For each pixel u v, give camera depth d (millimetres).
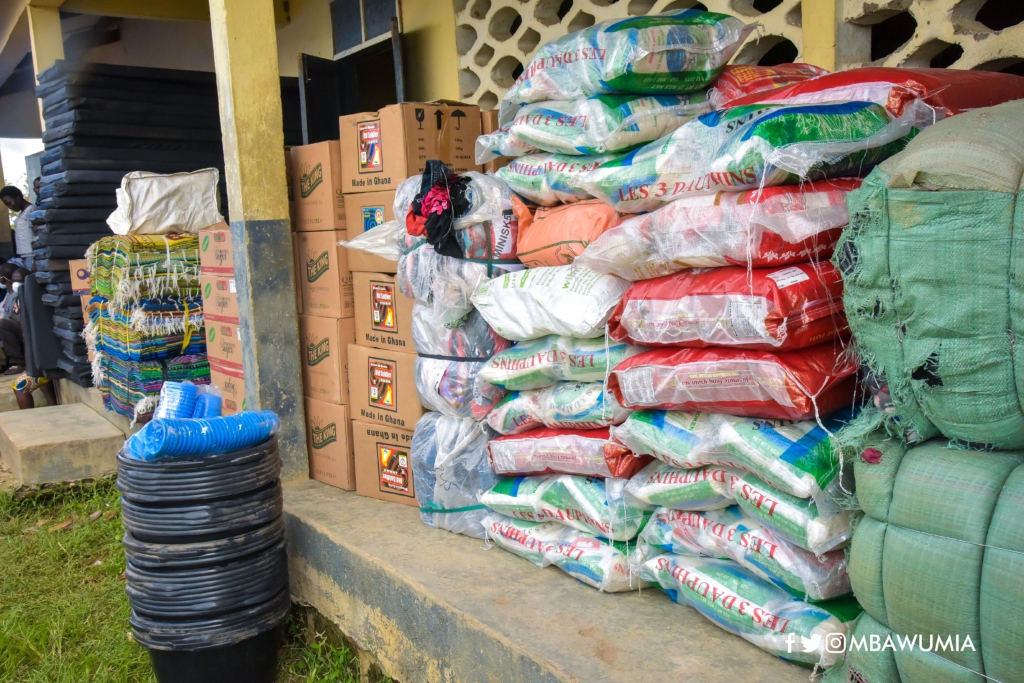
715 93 2383
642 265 2121
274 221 3637
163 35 9273
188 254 5074
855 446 1619
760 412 1917
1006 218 1333
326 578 3074
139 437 2732
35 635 3283
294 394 3740
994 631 1376
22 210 8477
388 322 3271
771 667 1910
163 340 5035
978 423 1438
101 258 5328
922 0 2727
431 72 5051
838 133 1790
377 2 5430
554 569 2594
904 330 1501
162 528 2729
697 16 2344
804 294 1802
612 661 1992
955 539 1424
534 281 2471
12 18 8469
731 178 1867
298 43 6441
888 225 1476
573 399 2434
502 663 2176
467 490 2900
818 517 1801
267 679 2969
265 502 2883
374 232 3016
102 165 5879
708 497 2074
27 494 5109
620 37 2182
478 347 2805
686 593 2135
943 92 1880
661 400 2105
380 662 2795
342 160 3465
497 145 2703
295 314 3729
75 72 5762
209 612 2768
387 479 3346
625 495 2326
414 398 3156
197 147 6219
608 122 2211
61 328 6801
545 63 2404
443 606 2404
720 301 1898
